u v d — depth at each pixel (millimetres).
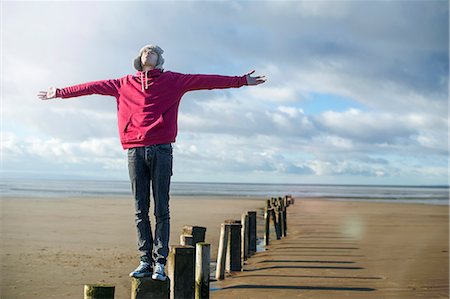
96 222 16875
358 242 12367
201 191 65750
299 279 7676
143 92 4125
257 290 6934
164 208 4109
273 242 12688
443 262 9234
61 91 4250
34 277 7984
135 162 4109
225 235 8164
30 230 14148
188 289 4438
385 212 24984
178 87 4164
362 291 6852
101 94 4305
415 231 15227
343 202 36656
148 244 4180
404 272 8234
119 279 7984
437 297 6551
